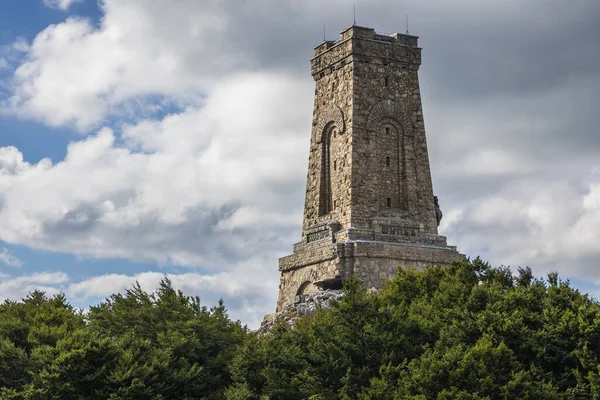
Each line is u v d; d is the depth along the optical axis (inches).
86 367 3221.0
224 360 3415.4
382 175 4520.2
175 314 3558.1
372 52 4594.0
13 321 3619.6
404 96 4626.0
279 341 3339.1
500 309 3282.5
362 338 3176.7
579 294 3376.0
